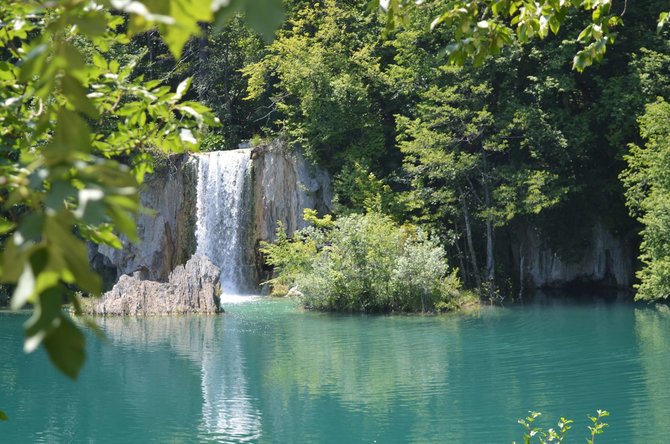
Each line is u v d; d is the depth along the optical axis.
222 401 17.45
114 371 20.88
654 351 22.33
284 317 31.58
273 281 39.31
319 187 41.56
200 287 33.22
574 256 38.97
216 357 22.66
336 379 19.48
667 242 23.59
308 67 40.69
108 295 32.91
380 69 44.25
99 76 4.66
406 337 25.88
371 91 42.25
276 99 44.28
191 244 43.50
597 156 39.28
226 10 1.58
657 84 35.91
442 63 38.22
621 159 37.28
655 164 26.94
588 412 15.73
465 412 16.03
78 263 1.64
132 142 4.53
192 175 43.72
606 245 39.19
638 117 32.97
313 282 33.72
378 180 40.66
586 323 28.33
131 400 17.72
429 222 38.41
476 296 35.56
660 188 26.98
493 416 15.63
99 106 4.30
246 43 51.28
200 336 26.58
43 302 1.58
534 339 25.03
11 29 3.76
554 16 7.01
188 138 4.39
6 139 3.88
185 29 1.69
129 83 4.36
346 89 40.09
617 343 23.91
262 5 1.55
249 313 33.09
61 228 1.66
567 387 18.05
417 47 40.03
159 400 17.67
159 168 43.19
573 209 38.62
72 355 1.57
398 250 33.56
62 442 14.51
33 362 22.30
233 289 42.62
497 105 38.31
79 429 15.41
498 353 22.66
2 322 30.27
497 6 6.73
